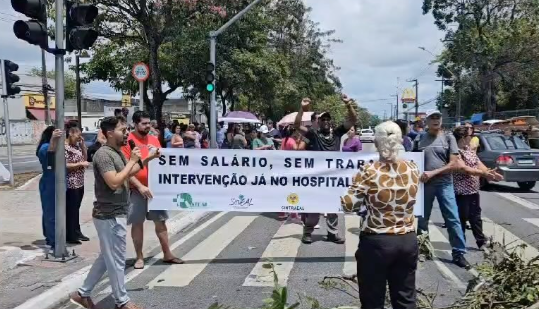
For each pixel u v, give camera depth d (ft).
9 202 42.60
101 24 66.95
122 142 17.85
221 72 85.71
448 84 220.43
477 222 26.71
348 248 27.76
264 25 97.50
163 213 25.36
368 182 13.32
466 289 19.56
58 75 24.57
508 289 16.43
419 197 24.43
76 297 18.54
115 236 17.74
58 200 24.82
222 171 26.30
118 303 18.11
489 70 155.22
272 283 21.83
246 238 30.66
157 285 21.81
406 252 13.34
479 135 53.31
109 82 91.30
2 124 161.48
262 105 135.13
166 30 65.41
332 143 29.27
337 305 18.93
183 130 60.34
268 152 26.35
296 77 143.13
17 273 22.74
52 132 26.03
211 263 25.18
